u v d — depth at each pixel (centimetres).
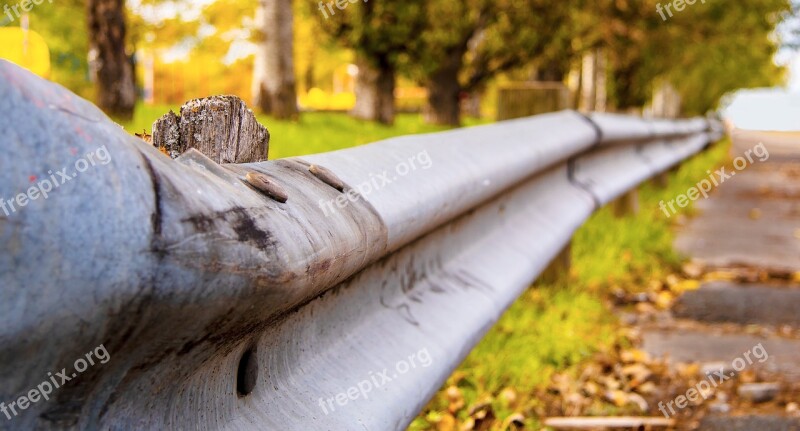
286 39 1554
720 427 369
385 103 2162
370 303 222
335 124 1681
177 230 103
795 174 1836
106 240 94
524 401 386
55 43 1902
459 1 2027
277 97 1558
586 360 457
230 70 3669
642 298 600
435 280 275
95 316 94
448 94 2314
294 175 174
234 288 113
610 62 2541
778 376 439
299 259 134
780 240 889
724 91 4531
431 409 370
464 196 277
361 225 179
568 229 458
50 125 92
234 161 187
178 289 102
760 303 591
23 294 87
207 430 141
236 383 151
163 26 2302
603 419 375
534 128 424
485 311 289
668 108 2120
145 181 101
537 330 472
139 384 116
